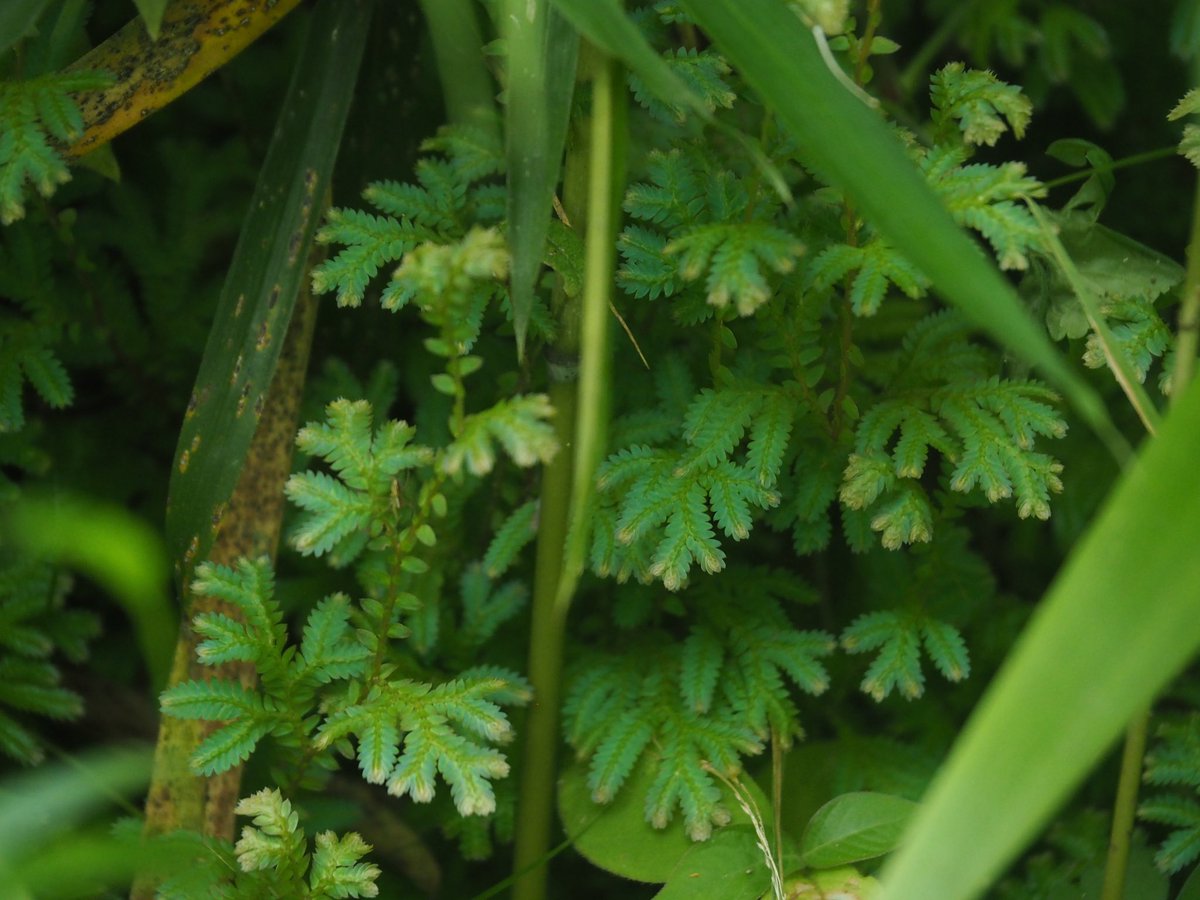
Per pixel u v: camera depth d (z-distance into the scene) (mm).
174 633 625
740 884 570
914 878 421
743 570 627
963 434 571
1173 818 592
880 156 473
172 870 563
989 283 462
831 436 587
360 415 552
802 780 629
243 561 562
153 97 561
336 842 556
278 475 588
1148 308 572
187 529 556
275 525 590
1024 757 419
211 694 557
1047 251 550
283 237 559
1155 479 434
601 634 636
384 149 631
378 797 631
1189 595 422
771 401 579
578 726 605
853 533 592
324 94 565
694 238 537
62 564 636
